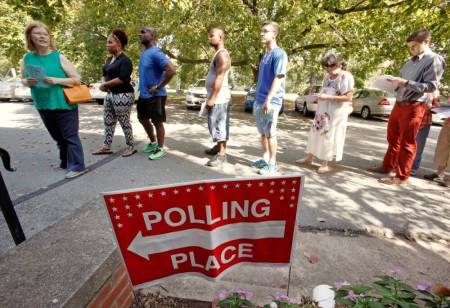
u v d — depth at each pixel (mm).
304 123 11625
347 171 5035
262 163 4867
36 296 1442
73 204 3443
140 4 9742
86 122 9039
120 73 4781
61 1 6090
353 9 9977
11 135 6875
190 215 1450
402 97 4273
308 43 12578
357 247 2893
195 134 7551
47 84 3730
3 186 1914
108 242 1863
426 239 3070
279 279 2418
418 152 4992
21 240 2018
